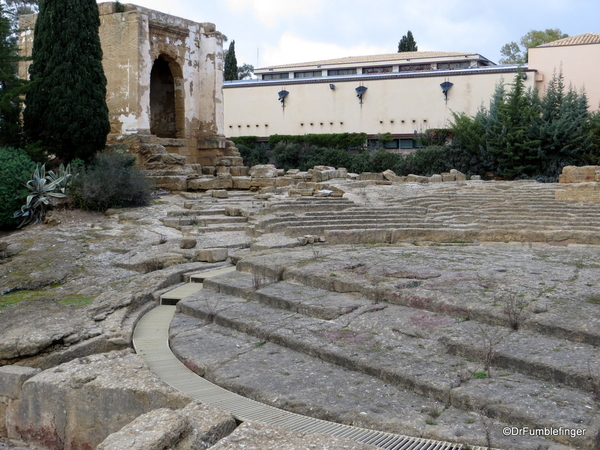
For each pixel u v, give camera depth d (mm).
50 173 19703
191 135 29266
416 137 48812
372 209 18797
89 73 21375
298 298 9219
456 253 12312
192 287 11359
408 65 60656
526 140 39500
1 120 20750
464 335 7191
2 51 20516
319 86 52562
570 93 40562
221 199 22453
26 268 13078
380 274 10008
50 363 7969
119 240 15750
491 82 48250
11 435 7141
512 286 8914
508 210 18844
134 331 9016
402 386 6312
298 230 15398
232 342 8086
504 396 5711
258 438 4938
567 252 12352
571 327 6969
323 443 4812
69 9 20938
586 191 20438
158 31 27109
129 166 21656
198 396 6438
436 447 5008
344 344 7371
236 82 56312
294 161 48625
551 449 4875
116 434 5047
